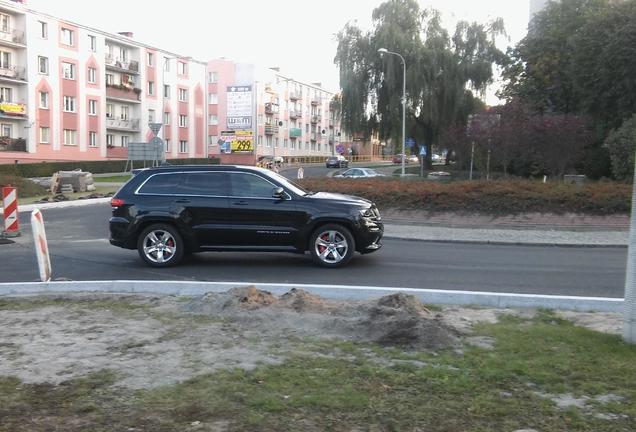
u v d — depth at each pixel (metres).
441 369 4.80
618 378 4.62
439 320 6.02
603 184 19.00
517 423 3.86
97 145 54.41
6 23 45.81
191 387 4.45
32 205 23.48
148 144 33.47
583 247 14.52
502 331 5.97
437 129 45.66
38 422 3.90
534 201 17.77
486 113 27.91
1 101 45.78
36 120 47.66
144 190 10.68
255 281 9.24
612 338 5.65
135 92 59.12
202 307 6.71
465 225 17.92
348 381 4.57
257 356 5.16
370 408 4.07
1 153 44.84
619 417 3.96
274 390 4.38
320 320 6.03
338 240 10.56
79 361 5.05
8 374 4.76
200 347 5.42
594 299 7.07
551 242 14.81
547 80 36.94
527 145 26.00
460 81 42.66
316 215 10.44
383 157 115.00
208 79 75.38
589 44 30.69
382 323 5.70
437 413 4.00
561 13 38.91
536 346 5.43
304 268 10.48
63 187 31.19
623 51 28.48
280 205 10.47
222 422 3.86
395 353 5.25
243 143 67.75
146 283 7.98
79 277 9.55
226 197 10.55
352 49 44.09
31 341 5.65
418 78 41.81
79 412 4.04
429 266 10.91
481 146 28.16
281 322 6.10
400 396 4.28
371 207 10.93
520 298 7.21
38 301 7.37
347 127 45.62
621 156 23.19
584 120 27.23
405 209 18.81
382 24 43.16
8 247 13.16
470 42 43.16
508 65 42.91
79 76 52.03
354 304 6.59
